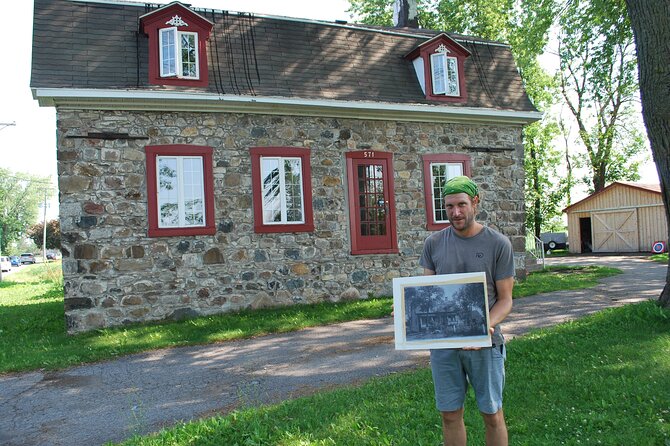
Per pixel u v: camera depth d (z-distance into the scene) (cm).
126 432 499
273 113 1169
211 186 1112
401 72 1345
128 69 1070
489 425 315
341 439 413
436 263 328
